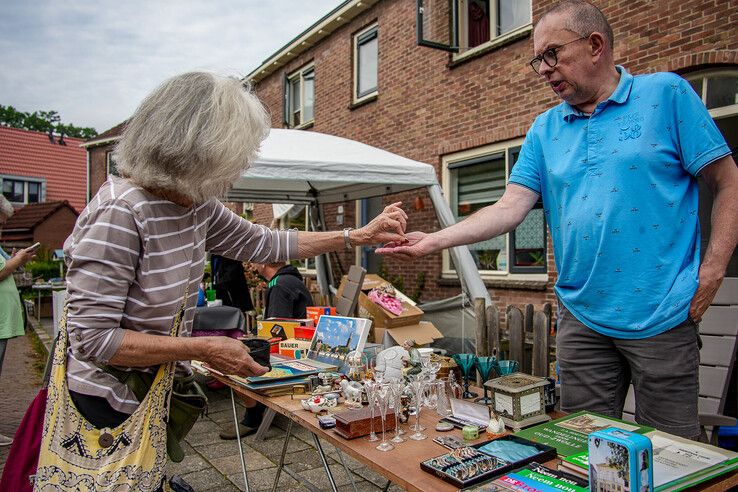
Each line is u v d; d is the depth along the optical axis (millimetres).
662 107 1813
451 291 7934
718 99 5168
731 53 4812
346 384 2125
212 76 1486
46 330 10273
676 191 1816
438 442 1611
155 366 1528
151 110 1421
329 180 5227
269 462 3508
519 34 6789
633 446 1120
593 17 1895
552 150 2092
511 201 2225
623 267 1838
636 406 1895
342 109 10617
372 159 5652
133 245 1431
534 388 1776
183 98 1411
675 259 1795
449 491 1261
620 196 1837
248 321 6004
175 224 1539
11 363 7293
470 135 7633
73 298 1385
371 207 10039
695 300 1748
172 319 1562
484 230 2158
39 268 15180
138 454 1455
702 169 1784
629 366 1950
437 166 8227
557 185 2051
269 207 13352
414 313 4438
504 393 1756
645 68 5500
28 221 21500
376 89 9891
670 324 1756
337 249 2160
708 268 1752
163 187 1438
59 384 1469
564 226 2016
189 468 3424
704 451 1371
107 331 1393
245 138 1475
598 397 1952
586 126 1977
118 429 1450
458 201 8188
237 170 1498
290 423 2723
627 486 1118
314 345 2812
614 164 1855
